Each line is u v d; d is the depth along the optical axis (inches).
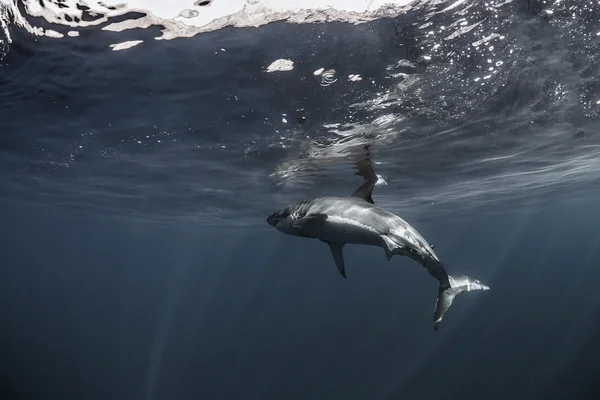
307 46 270.5
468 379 1279.5
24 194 1004.6
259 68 301.9
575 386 1141.7
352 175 629.9
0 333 1615.4
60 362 1469.0
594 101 376.5
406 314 2087.8
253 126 419.8
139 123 426.3
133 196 893.2
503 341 1464.1
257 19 242.7
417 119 398.9
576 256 4837.6
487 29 248.7
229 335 1999.3
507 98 360.2
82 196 949.8
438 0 220.7
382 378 1369.3
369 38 258.1
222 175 650.2
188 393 1362.0
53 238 2374.5
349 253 3491.6
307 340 1760.6
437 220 1647.4
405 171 626.8
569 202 1454.2
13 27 264.4
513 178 776.3
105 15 245.1
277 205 925.8
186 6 233.5
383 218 166.9
